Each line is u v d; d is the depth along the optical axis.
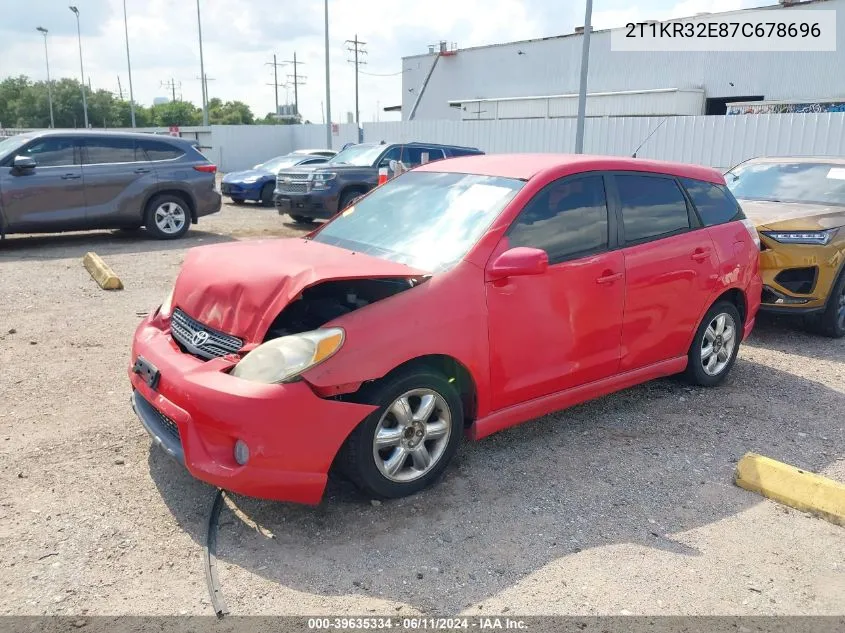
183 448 3.22
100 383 5.14
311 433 3.15
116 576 2.95
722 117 19.25
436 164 4.95
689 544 3.33
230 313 3.52
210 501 3.54
